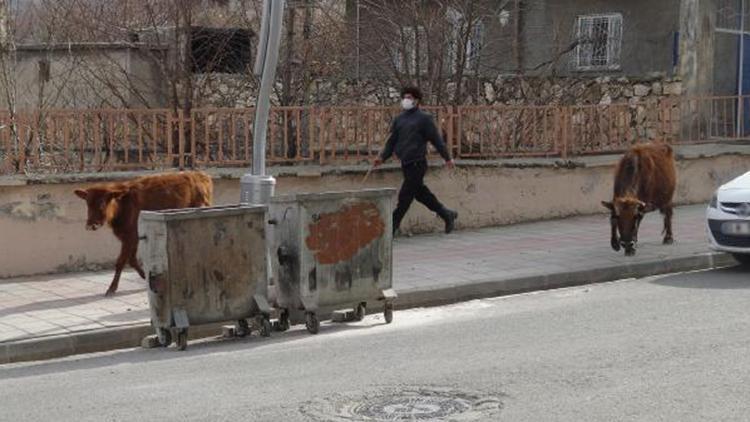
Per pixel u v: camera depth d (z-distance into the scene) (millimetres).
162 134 13742
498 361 8359
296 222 9883
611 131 17406
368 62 19219
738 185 12906
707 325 9492
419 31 18781
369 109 15023
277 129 14555
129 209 11367
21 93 18859
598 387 7402
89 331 9789
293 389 7691
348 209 10109
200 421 6891
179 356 9227
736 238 12570
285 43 18031
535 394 7285
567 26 23859
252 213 9812
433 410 7004
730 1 23000
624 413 6758
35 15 22297
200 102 18031
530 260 13281
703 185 18719
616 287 12172
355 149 14961
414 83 18625
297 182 14391
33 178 12625
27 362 9336
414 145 14328
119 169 13406
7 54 15984
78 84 18625
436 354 8781
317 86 18484
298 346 9453
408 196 14570
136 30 18922
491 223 16234
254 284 9883
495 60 23797
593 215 17266
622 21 23250
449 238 15172
